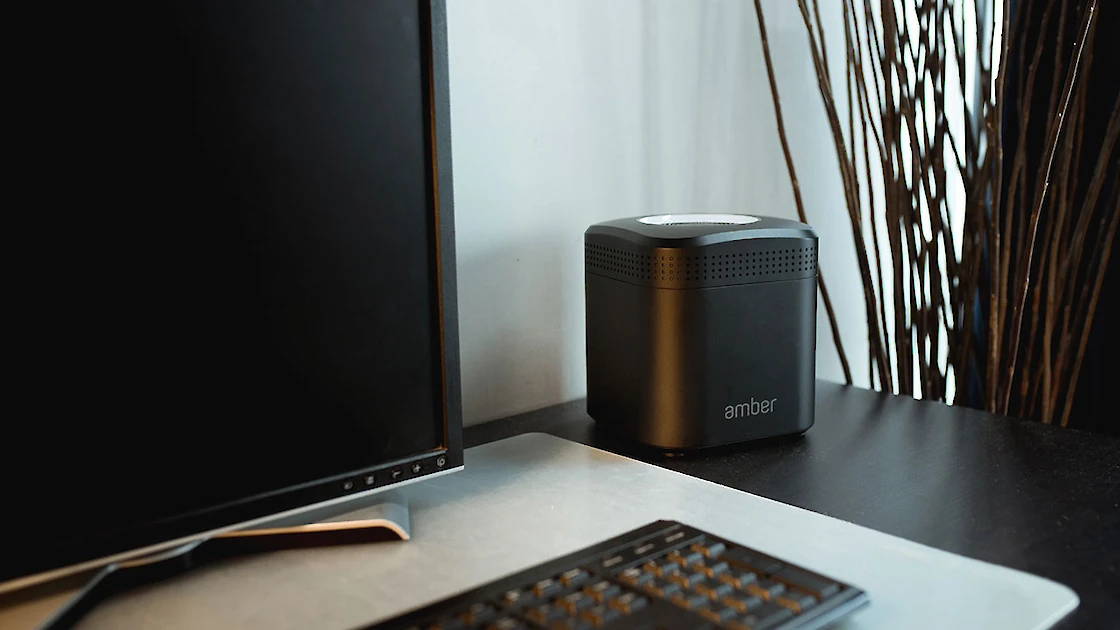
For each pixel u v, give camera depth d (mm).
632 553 534
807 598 480
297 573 580
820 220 1356
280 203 575
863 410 953
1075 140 1168
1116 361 1334
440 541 624
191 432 553
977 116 1205
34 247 494
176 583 569
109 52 507
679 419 802
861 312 1460
